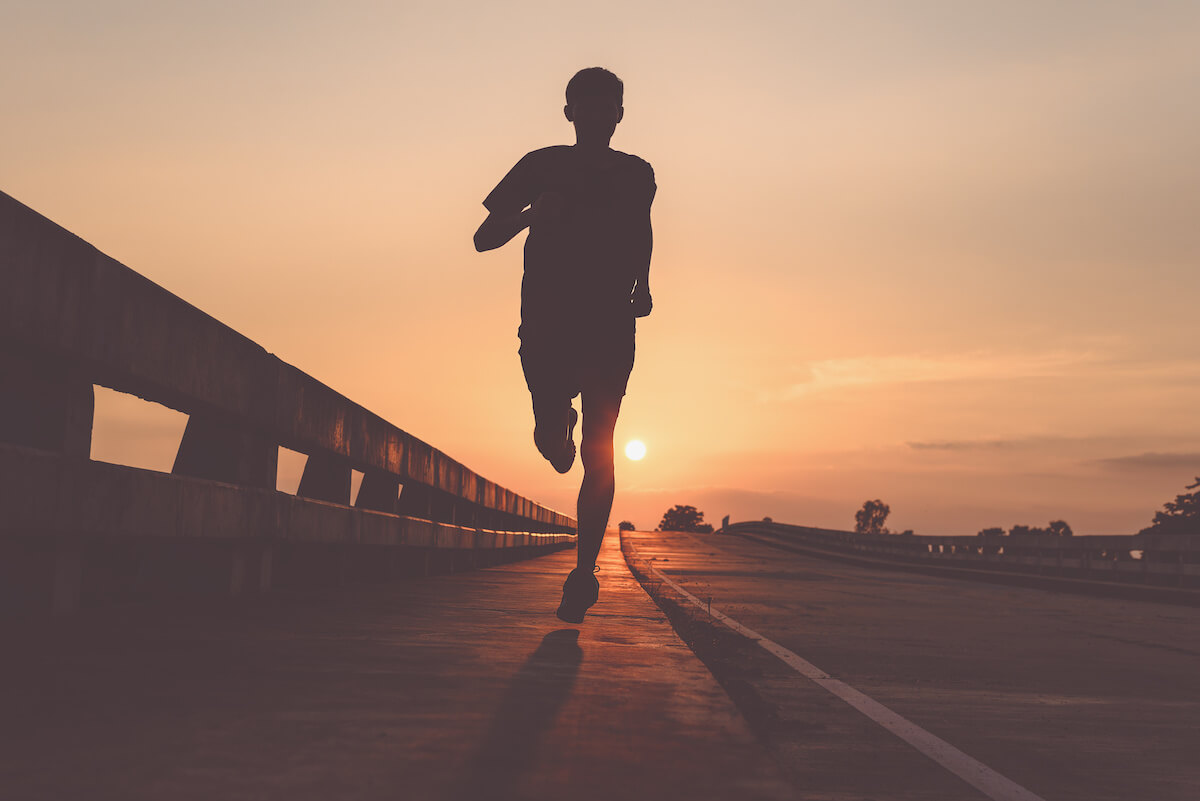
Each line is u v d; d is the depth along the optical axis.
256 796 1.71
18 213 3.14
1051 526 147.00
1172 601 16.06
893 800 2.98
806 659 6.09
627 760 2.09
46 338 3.29
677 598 10.47
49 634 3.50
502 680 2.98
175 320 4.17
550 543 23.31
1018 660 6.45
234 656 3.20
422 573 9.56
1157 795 3.14
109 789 1.72
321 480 6.91
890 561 33.09
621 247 4.12
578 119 4.18
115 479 3.75
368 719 2.34
